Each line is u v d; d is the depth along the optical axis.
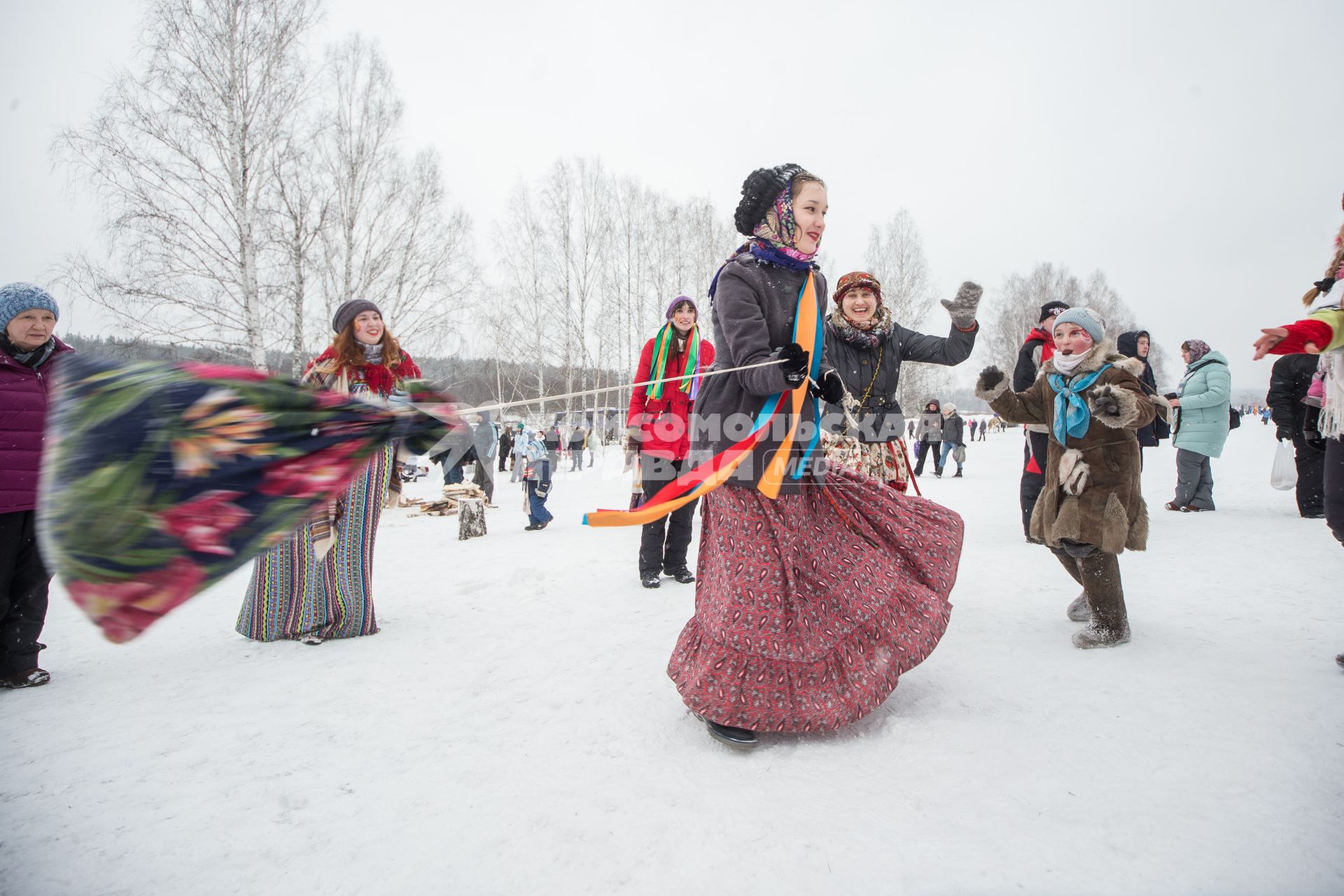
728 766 2.06
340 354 3.62
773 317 2.42
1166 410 4.53
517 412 23.56
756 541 2.23
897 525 2.46
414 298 18.56
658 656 3.14
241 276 15.10
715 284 2.49
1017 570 4.63
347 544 3.60
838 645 2.24
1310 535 5.32
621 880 1.55
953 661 2.86
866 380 3.47
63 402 1.26
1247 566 4.33
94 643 3.71
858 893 1.45
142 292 14.29
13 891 1.58
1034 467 5.57
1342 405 2.60
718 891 1.49
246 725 2.49
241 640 3.65
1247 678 2.50
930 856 1.56
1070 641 3.09
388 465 3.70
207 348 15.07
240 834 1.79
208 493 1.25
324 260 17.91
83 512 1.19
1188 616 3.35
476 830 1.77
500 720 2.47
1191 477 6.96
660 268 34.94
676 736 2.29
